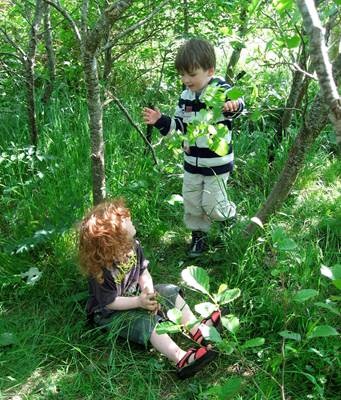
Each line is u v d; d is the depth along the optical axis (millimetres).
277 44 2674
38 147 3871
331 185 4074
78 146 3945
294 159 2912
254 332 2721
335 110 1173
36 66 4941
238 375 2498
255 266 2957
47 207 3418
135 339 2633
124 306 2643
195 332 2641
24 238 3195
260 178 4051
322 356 2406
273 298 2801
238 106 2865
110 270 2646
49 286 3059
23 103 4414
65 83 4750
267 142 4215
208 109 2309
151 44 5027
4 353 2664
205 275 1940
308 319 2586
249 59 2912
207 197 3250
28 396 2426
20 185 3729
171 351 2527
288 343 2346
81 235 2652
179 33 4609
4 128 4254
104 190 3039
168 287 2779
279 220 3543
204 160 3145
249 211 3498
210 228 3387
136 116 4402
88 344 2703
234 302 2865
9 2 4621
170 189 3914
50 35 4246
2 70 4742
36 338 2732
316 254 3020
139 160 3889
